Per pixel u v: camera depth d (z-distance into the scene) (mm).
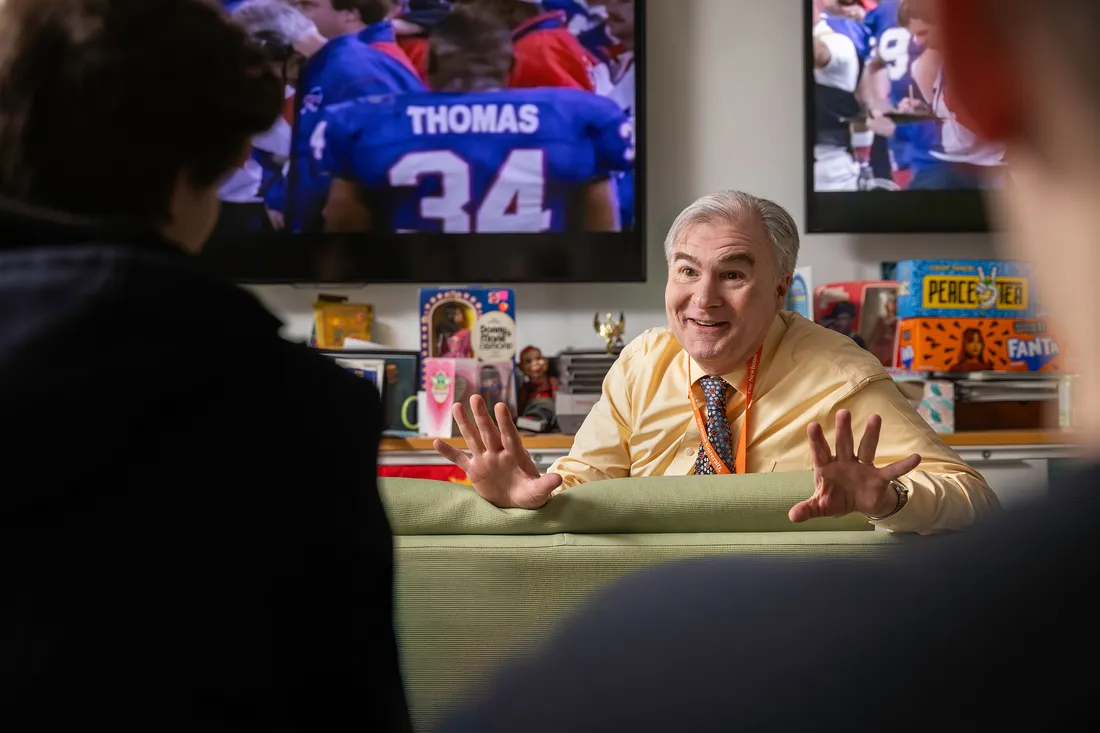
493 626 1068
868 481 1033
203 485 554
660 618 236
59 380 503
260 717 583
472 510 1093
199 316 557
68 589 522
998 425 3113
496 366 3084
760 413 1799
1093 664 196
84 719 527
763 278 1762
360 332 3357
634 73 3328
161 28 618
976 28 218
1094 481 209
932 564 221
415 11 3330
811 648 218
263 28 3320
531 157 3355
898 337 3189
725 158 3424
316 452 617
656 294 3445
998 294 3127
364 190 3367
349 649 646
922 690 205
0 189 621
